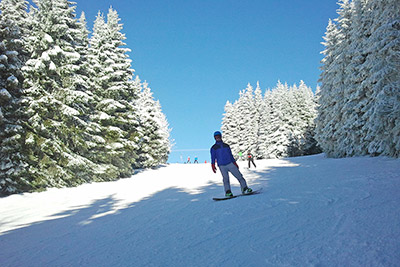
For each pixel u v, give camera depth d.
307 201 5.11
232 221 4.29
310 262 2.41
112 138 21.80
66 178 15.43
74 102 16.88
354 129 20.39
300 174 10.95
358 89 19.92
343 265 2.27
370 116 15.96
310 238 3.03
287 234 3.28
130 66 25.30
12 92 14.53
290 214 4.25
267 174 13.05
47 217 7.54
